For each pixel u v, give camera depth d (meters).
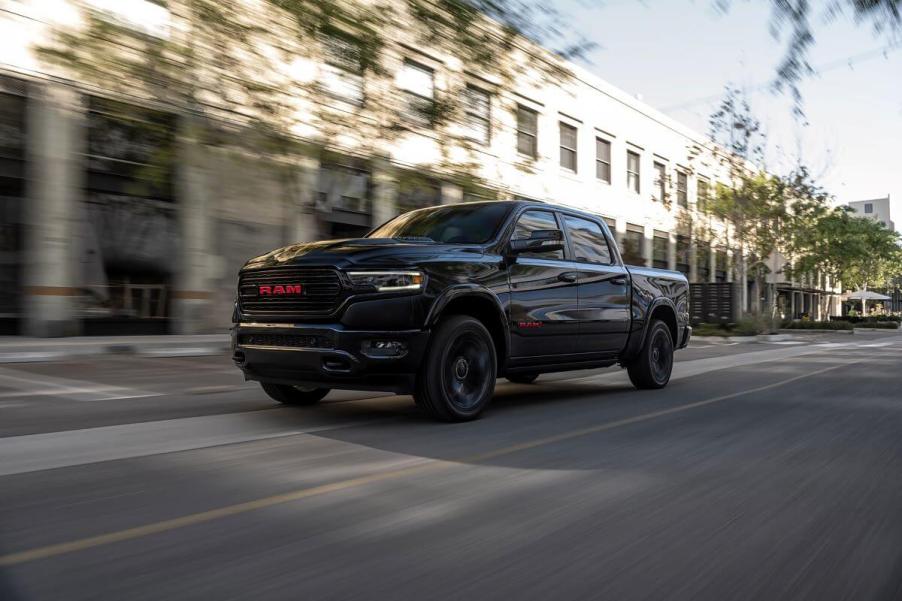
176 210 14.66
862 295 58.09
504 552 2.83
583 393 7.90
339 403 6.76
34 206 12.70
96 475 3.95
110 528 3.04
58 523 3.10
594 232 7.52
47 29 9.90
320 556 2.75
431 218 6.75
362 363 5.15
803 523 3.27
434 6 8.10
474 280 5.77
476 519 3.24
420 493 3.65
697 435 5.35
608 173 29.81
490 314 6.02
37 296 12.82
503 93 9.43
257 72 9.56
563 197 26.22
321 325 5.20
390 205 10.67
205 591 2.41
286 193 11.20
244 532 3.01
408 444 4.85
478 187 10.29
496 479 3.95
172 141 10.23
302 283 5.30
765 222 28.25
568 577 2.59
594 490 3.76
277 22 9.01
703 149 30.97
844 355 14.88
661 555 2.83
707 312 26.98
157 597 2.35
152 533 2.98
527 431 5.39
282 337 5.41
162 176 11.47
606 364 7.55
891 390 8.32
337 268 5.18
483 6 7.95
